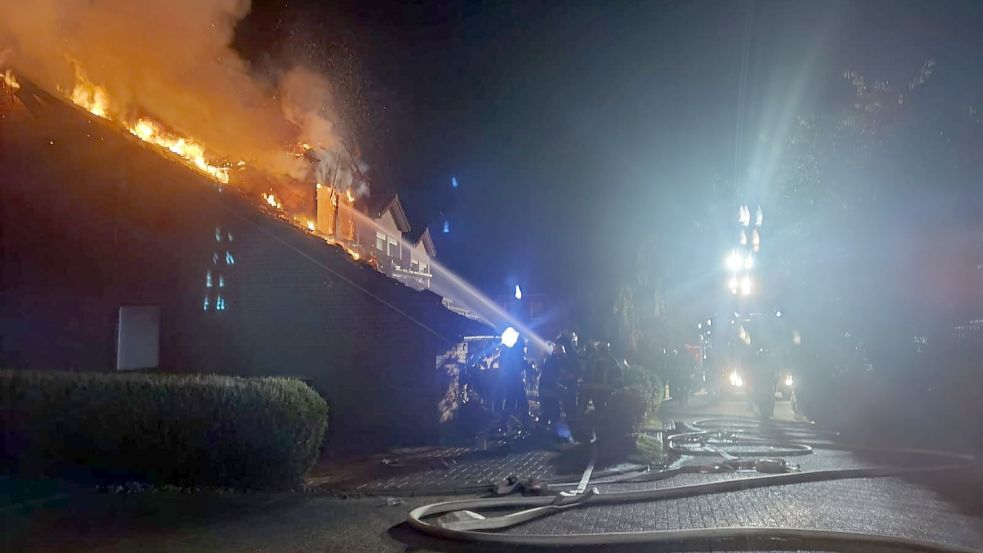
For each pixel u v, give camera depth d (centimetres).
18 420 936
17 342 1402
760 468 1120
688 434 1442
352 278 1445
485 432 1535
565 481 1043
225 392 962
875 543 724
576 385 1539
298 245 1466
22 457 936
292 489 973
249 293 1473
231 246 1484
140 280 1469
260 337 1464
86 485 929
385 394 1424
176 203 1488
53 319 1418
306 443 995
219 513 847
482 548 728
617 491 975
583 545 723
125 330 1454
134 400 947
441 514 856
